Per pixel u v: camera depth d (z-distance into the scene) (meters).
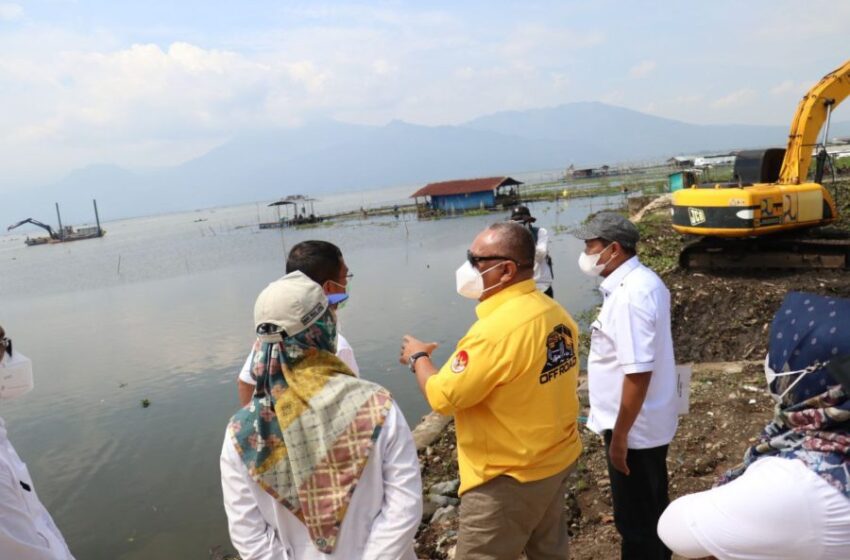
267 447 2.12
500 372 2.64
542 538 3.00
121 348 18.33
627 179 72.25
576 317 13.48
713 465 5.08
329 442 2.11
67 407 13.02
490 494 2.79
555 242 29.12
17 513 2.33
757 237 11.22
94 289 35.50
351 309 18.81
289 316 2.13
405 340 3.15
